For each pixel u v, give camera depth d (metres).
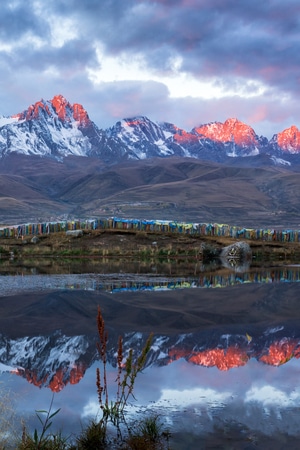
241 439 4.50
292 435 4.58
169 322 10.45
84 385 6.17
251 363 7.16
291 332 9.48
